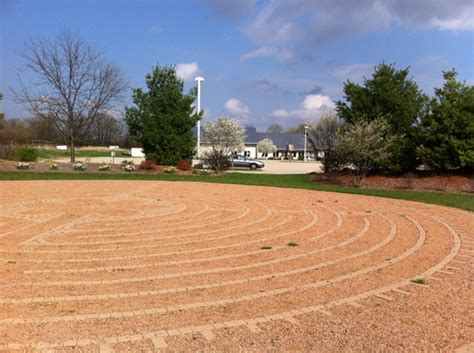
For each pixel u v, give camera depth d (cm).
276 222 1041
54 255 709
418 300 521
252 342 402
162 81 2767
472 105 1955
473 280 607
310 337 414
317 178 2431
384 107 2234
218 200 1424
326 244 820
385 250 779
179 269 642
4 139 3522
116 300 510
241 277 607
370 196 1638
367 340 409
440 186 1927
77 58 5288
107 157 5341
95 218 1048
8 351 374
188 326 436
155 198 1441
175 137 2770
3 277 590
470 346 400
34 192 1546
